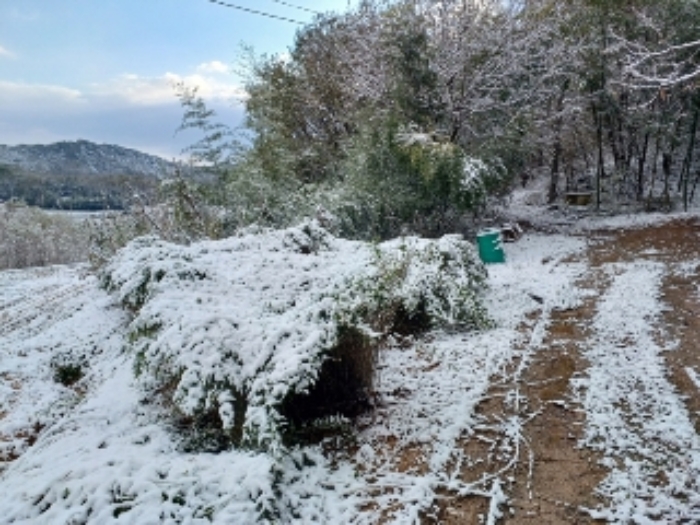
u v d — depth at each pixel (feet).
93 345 16.28
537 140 35.47
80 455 8.87
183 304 10.77
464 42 30.07
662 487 7.55
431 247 15.30
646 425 9.12
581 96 35.17
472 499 7.67
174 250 14.47
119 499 7.13
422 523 7.25
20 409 12.77
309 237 16.17
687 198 35.40
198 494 7.29
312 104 34.81
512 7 32.50
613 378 10.97
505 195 35.58
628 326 13.84
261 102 33.73
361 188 26.14
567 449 8.73
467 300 14.05
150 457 8.48
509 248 28.09
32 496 7.42
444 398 10.69
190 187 24.70
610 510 7.18
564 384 10.98
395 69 29.66
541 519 7.18
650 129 33.04
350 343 9.79
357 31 34.32
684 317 14.20
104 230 27.55
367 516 7.34
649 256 22.43
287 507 7.51
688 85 26.63
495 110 32.19
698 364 11.30
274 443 7.82
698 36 28.53
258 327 9.61
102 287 18.71
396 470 8.44
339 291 9.87
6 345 17.42
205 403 8.63
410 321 14.16
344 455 9.02
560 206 40.40
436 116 30.50
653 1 30.09
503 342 13.48
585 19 32.78
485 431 9.46
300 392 8.45
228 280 12.62
